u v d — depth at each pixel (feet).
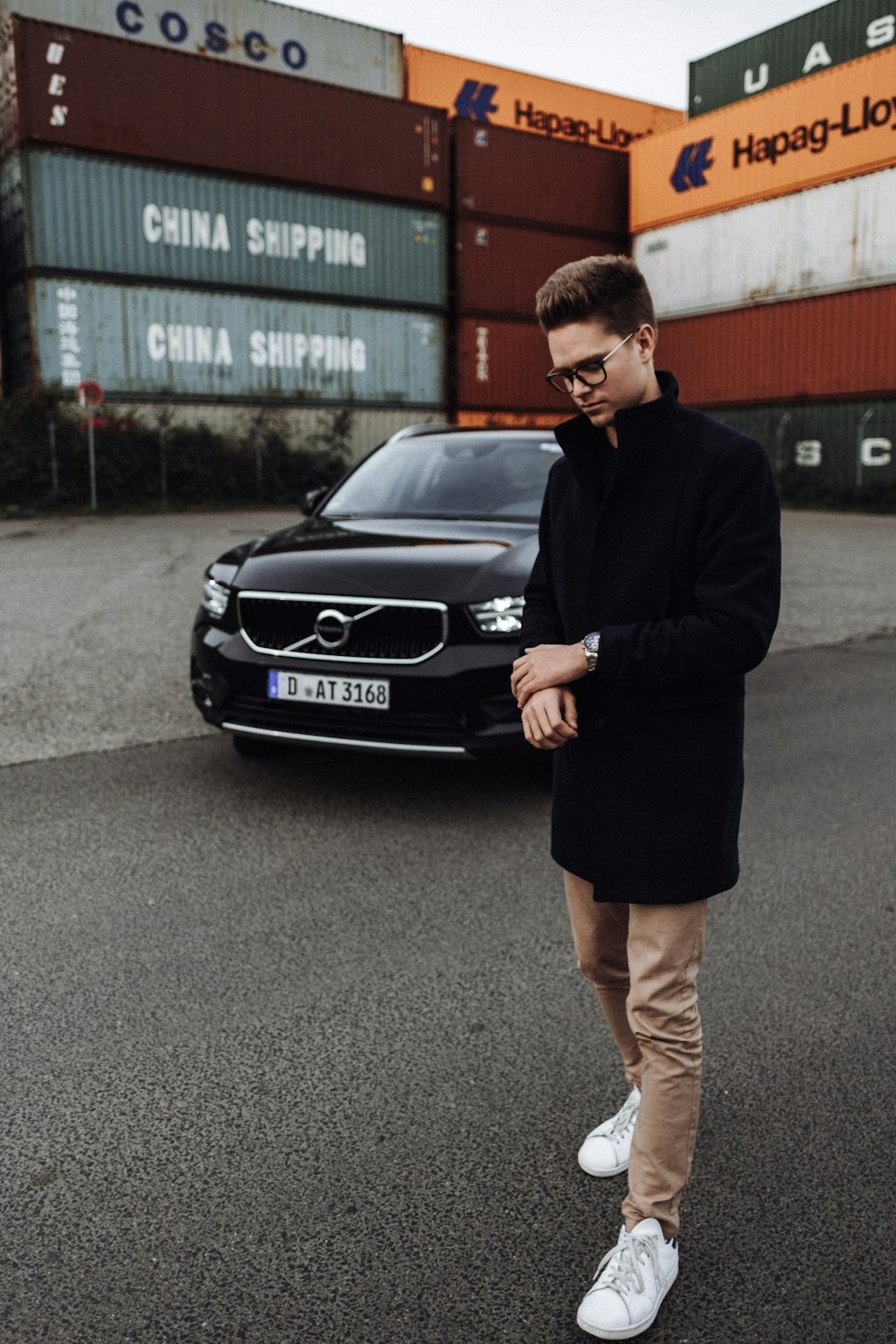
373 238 74.64
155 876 10.93
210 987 8.56
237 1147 6.53
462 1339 5.06
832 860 11.59
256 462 72.54
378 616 12.56
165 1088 7.14
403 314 76.84
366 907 10.23
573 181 82.07
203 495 71.05
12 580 33.68
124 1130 6.68
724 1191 6.18
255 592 13.16
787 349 77.25
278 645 13.17
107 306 66.59
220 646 13.44
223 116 68.13
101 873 11.01
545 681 5.28
